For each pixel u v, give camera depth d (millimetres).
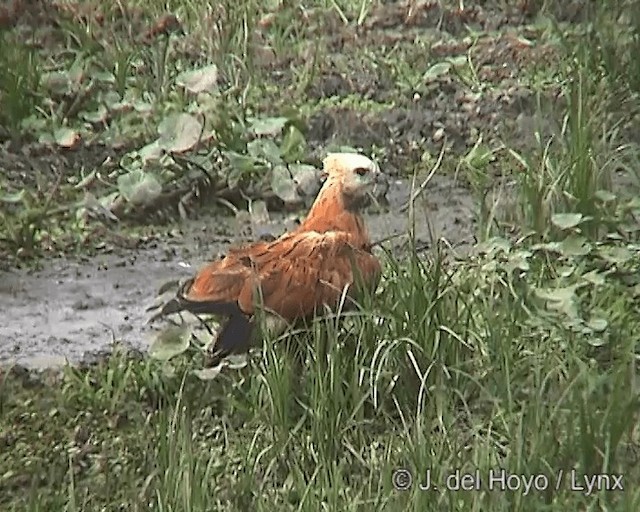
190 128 14609
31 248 13211
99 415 10422
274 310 10188
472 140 15961
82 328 11750
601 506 9141
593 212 13148
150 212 14102
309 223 10484
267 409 10164
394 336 10469
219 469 9758
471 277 11398
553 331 11016
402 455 9617
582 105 15062
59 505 9375
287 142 14875
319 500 9141
